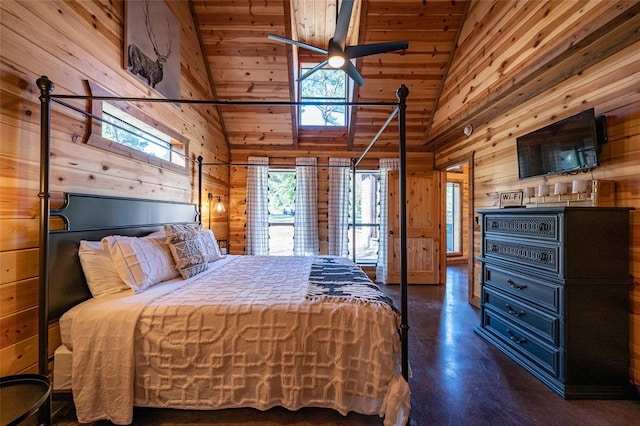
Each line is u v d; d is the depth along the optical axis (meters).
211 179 4.24
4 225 1.40
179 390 1.55
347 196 5.15
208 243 2.95
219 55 3.87
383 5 3.40
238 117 4.62
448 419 1.65
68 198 1.71
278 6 3.45
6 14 1.39
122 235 2.18
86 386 1.49
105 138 2.04
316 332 1.57
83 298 1.79
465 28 3.49
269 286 1.98
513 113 3.06
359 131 4.91
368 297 1.72
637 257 1.85
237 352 1.56
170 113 3.00
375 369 1.52
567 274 1.89
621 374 1.87
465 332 2.88
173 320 1.55
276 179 5.45
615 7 1.69
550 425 1.61
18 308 1.46
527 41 2.53
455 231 6.96
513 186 3.05
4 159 1.40
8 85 1.41
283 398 1.56
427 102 4.41
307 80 4.96
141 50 2.45
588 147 2.10
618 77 1.98
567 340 1.87
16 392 1.20
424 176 4.98
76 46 1.80
